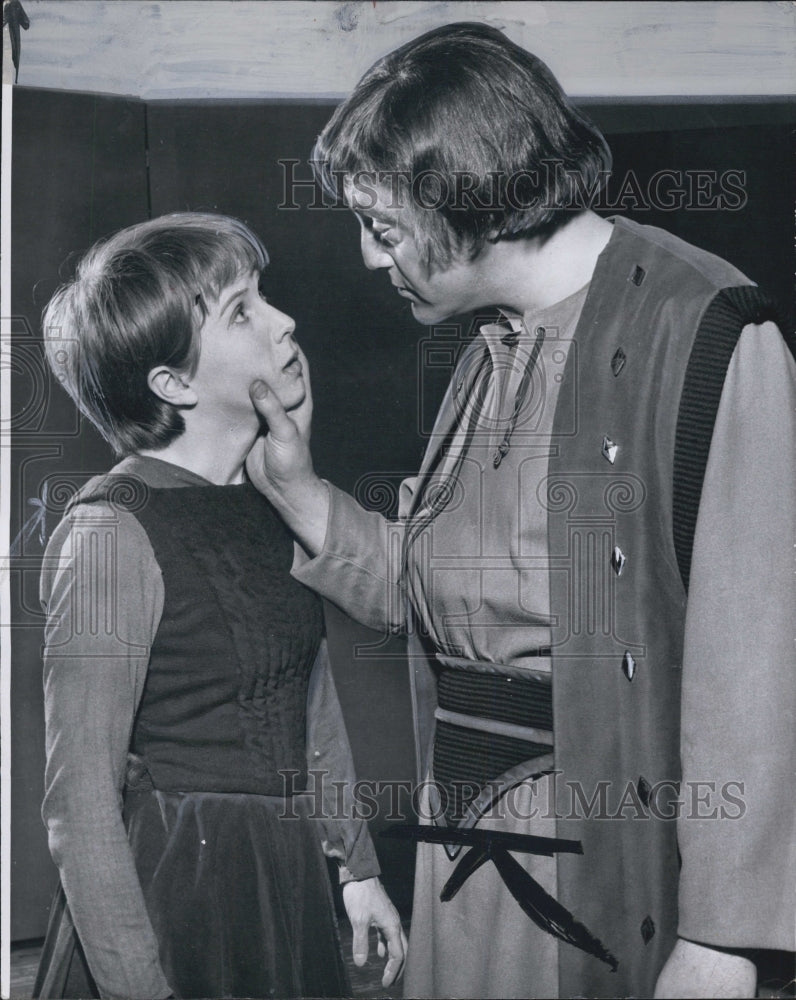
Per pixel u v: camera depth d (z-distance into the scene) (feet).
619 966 3.40
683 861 3.09
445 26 3.71
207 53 3.87
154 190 3.84
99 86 3.87
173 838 3.56
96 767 3.51
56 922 3.65
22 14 3.86
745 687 2.96
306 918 3.64
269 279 3.76
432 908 3.62
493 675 3.49
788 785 3.01
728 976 3.04
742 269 3.76
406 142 3.56
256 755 3.63
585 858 3.40
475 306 3.64
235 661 3.61
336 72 3.84
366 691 3.71
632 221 3.62
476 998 3.53
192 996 3.53
